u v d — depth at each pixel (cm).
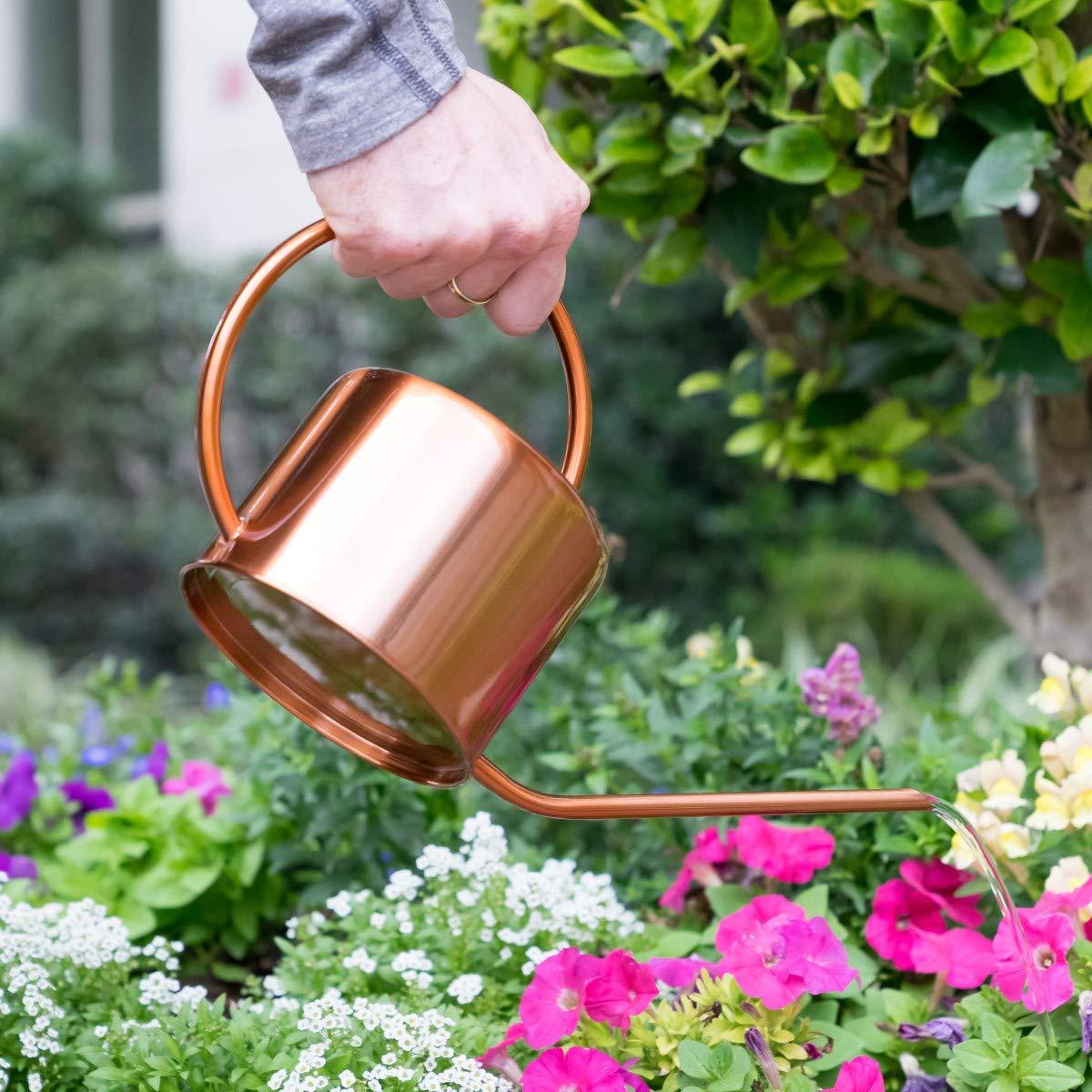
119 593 642
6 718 347
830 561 506
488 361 554
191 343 634
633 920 116
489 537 76
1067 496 154
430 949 115
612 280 557
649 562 558
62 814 160
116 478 659
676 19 116
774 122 125
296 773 136
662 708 138
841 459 164
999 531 526
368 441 77
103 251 689
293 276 603
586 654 171
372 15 73
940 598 493
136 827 142
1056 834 107
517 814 154
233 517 77
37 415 631
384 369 81
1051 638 158
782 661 477
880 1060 101
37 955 106
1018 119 113
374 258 77
